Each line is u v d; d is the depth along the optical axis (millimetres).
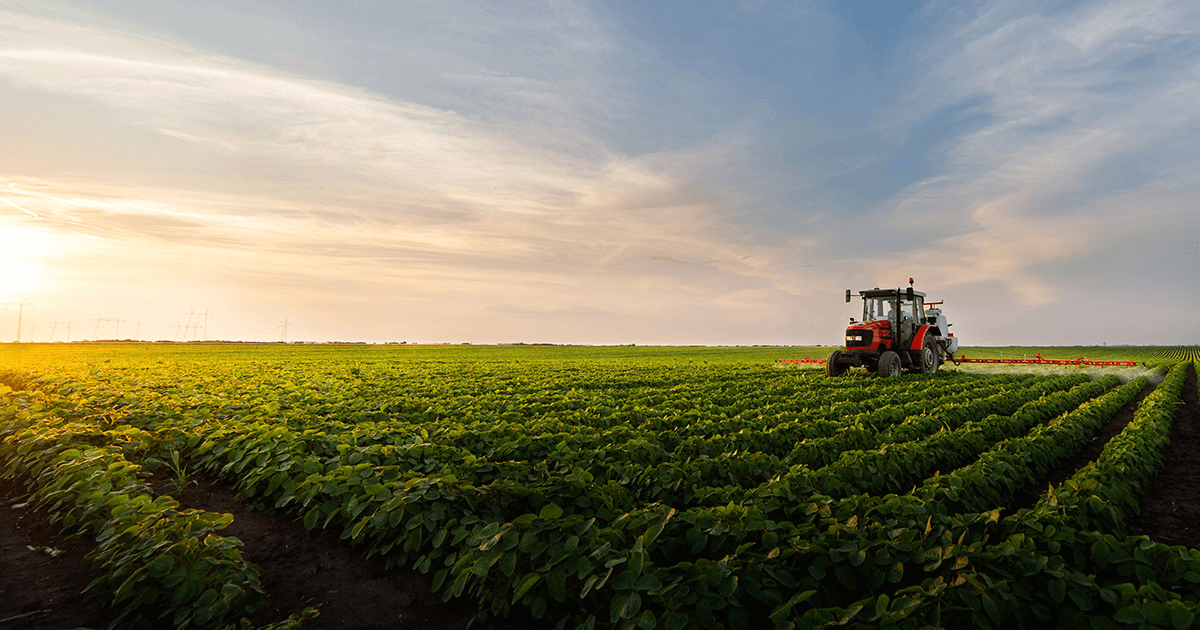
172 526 5523
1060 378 26547
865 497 6484
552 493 6891
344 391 17547
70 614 5027
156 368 29594
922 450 9883
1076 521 6039
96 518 6578
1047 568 4758
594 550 5043
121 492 6746
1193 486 9766
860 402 16016
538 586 5062
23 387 21016
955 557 4945
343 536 6730
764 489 6941
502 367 36625
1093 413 14938
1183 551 4832
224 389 17672
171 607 4840
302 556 6680
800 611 4789
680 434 11586
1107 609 4508
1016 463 9445
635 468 8422
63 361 36062
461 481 7027
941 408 14305
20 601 5184
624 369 34719
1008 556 4902
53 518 6742
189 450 10141
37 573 5738
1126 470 8617
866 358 24953
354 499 6793
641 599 4430
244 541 7059
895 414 13828
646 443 9461
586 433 10977
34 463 8234
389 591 5879
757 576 4793
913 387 20500
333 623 5242
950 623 4332
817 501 6570
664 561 5570
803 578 4855
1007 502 8500
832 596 4812
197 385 19188
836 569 4938
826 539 5371
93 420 11039
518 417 13047
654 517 5809
